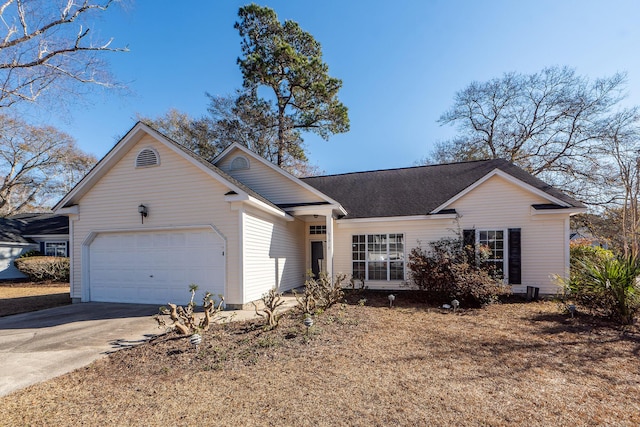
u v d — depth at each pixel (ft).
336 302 31.96
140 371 16.21
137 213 34.32
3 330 24.82
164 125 99.76
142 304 33.94
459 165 52.65
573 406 12.03
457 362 16.51
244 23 77.36
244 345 19.42
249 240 32.37
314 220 50.26
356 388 13.56
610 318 25.40
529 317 26.81
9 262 68.08
